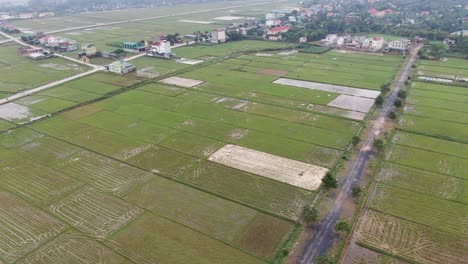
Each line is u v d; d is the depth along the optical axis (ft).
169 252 149.89
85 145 242.58
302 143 240.12
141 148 237.25
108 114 294.05
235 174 205.16
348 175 202.18
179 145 240.32
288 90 343.67
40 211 177.06
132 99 326.65
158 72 409.90
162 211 175.11
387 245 151.23
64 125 274.57
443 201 179.83
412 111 289.94
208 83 368.89
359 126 263.29
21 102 323.37
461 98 316.81
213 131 260.21
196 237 157.89
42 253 150.82
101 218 171.12
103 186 196.34
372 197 183.32
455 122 269.64
